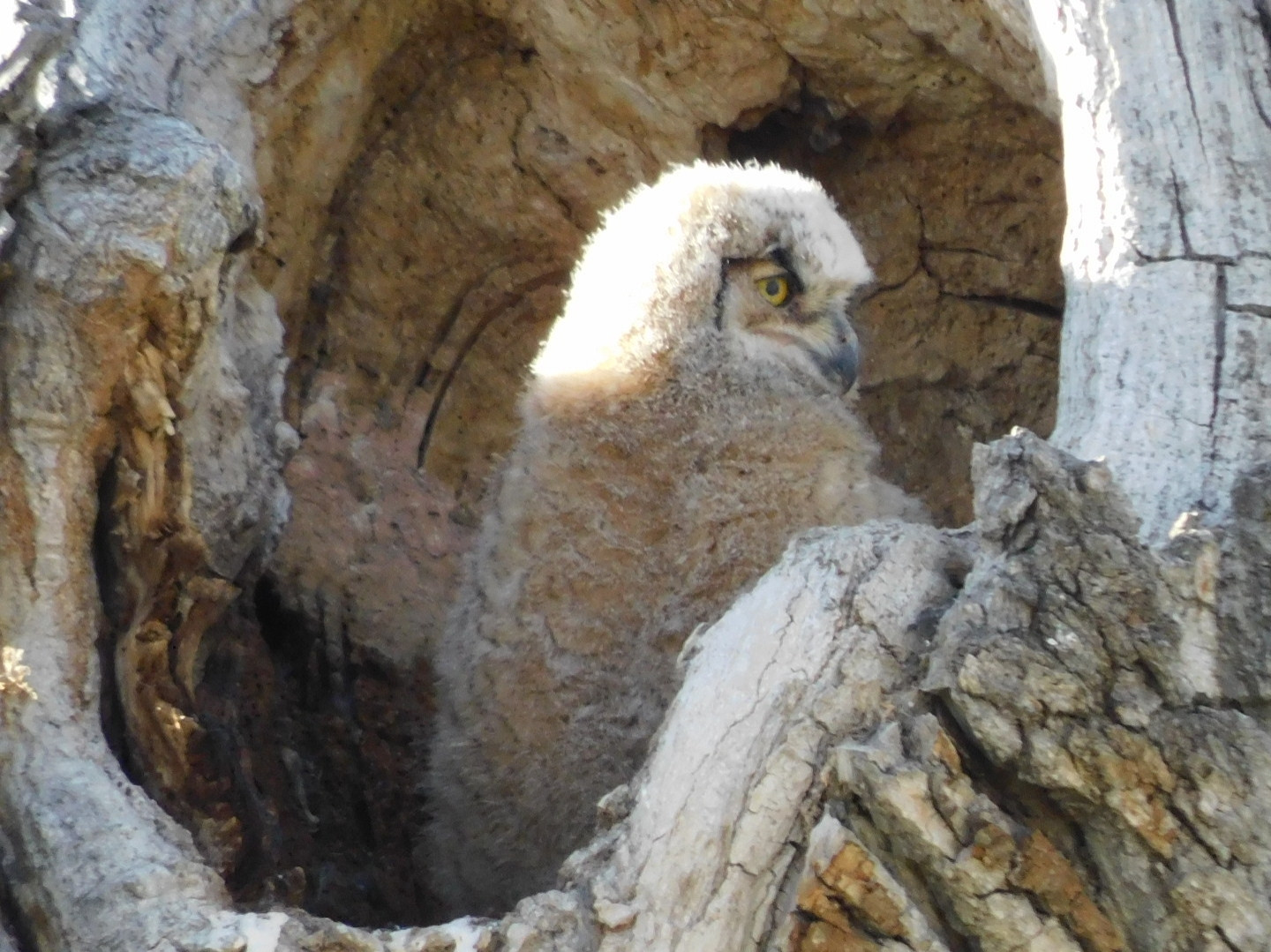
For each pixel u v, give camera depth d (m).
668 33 6.62
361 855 6.28
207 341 4.71
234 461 5.12
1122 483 3.92
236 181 4.63
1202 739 3.43
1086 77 4.68
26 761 4.01
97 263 4.39
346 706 6.55
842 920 3.44
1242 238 4.28
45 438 4.36
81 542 4.38
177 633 5.06
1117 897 3.45
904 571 3.86
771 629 3.81
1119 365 4.18
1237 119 4.46
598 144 6.96
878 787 3.47
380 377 7.18
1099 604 3.53
